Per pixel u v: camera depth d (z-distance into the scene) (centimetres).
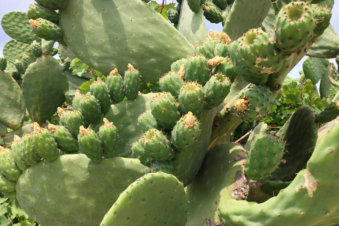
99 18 110
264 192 78
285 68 63
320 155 52
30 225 134
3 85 145
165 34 110
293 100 146
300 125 91
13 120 145
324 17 64
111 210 63
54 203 80
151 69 111
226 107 86
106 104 94
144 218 66
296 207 55
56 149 79
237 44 61
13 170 82
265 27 115
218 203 72
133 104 97
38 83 129
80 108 91
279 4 75
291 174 90
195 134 70
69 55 176
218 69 78
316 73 151
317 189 53
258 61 58
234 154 80
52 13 113
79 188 79
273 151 64
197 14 125
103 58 111
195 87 72
